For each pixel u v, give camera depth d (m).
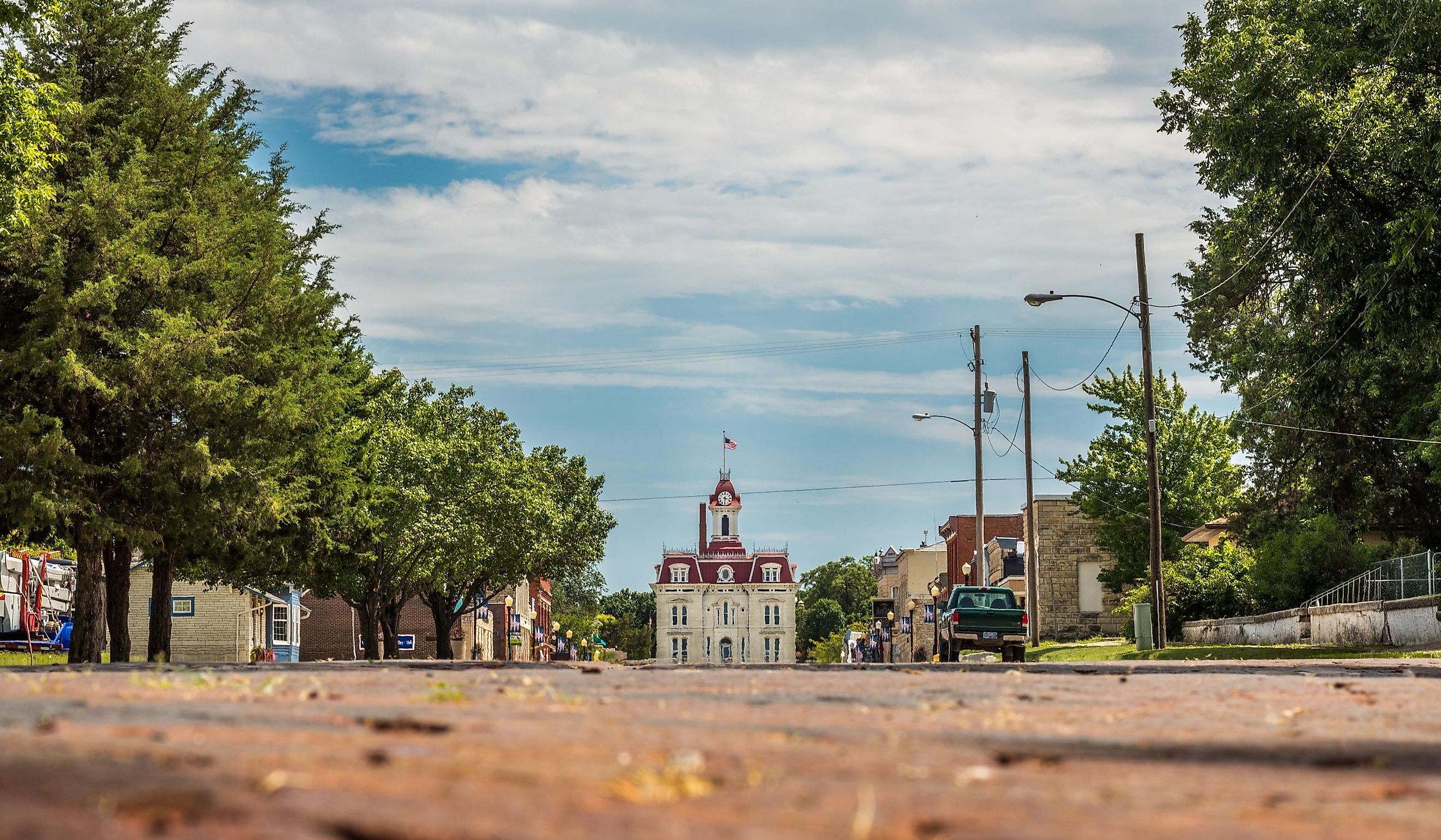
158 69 26.83
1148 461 38.31
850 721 6.34
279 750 4.21
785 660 194.75
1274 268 36.25
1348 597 34.50
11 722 5.17
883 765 4.39
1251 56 27.97
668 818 3.14
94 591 24.42
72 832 2.61
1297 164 28.02
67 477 23.41
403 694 7.93
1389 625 29.33
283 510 26.94
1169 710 7.61
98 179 23.89
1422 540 42.94
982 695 8.65
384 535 40.31
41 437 22.94
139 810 2.88
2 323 24.47
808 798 3.57
